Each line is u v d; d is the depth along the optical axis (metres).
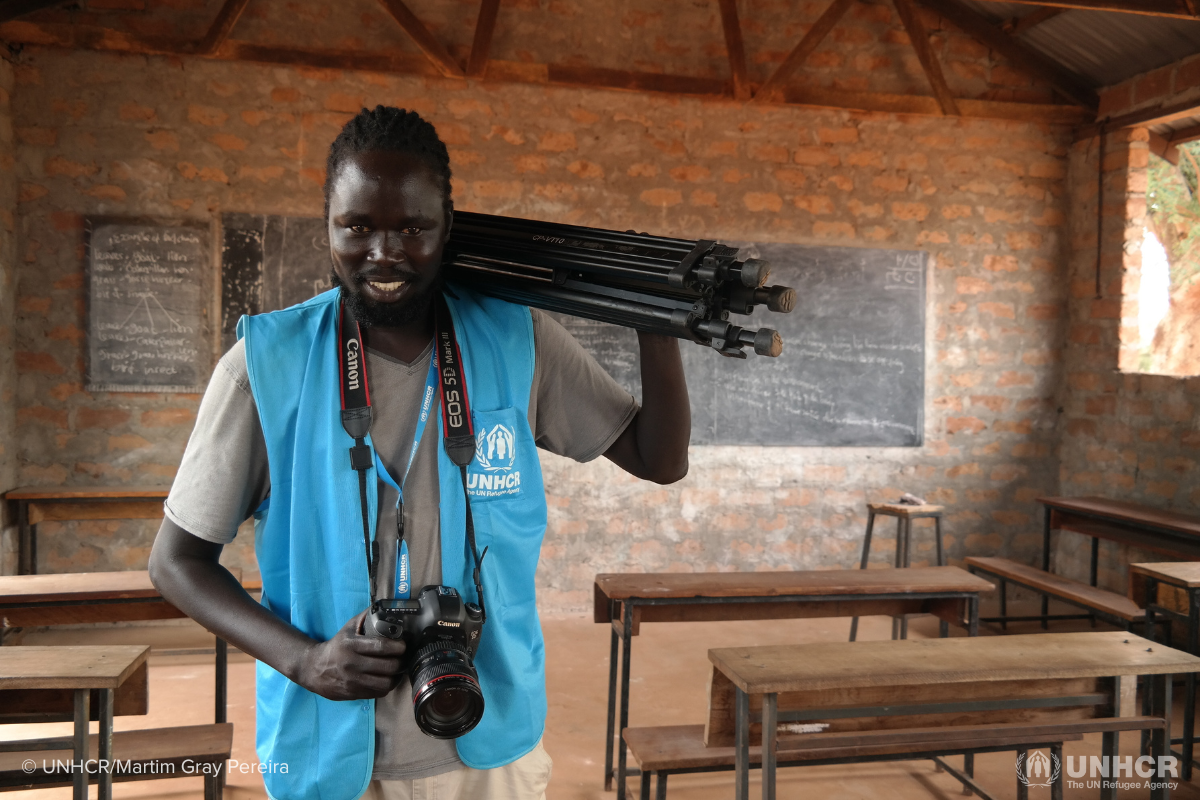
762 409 4.72
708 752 2.06
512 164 4.47
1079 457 4.87
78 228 4.09
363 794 0.87
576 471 4.58
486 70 4.39
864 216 4.80
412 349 0.92
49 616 2.62
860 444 4.82
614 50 4.59
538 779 0.95
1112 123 4.70
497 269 0.96
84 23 4.07
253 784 2.55
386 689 0.80
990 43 4.84
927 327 4.89
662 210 4.61
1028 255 4.98
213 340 4.20
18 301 4.05
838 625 4.34
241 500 0.88
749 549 4.73
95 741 2.04
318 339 0.89
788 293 0.78
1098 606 3.30
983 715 1.86
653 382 0.99
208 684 3.36
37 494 3.84
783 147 4.71
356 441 0.87
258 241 4.22
